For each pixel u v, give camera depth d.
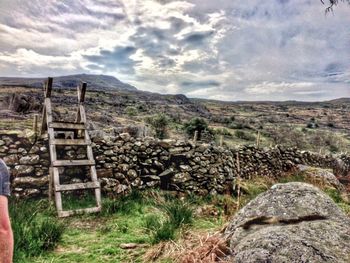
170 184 9.67
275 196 4.46
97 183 7.51
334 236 3.61
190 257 4.09
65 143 7.68
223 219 6.37
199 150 10.31
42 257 4.54
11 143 7.79
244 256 3.48
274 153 14.54
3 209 1.53
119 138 9.22
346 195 10.60
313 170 13.16
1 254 1.49
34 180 7.81
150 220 6.02
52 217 6.54
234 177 10.75
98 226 6.21
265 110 182.12
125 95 141.12
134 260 4.61
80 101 8.67
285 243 3.43
